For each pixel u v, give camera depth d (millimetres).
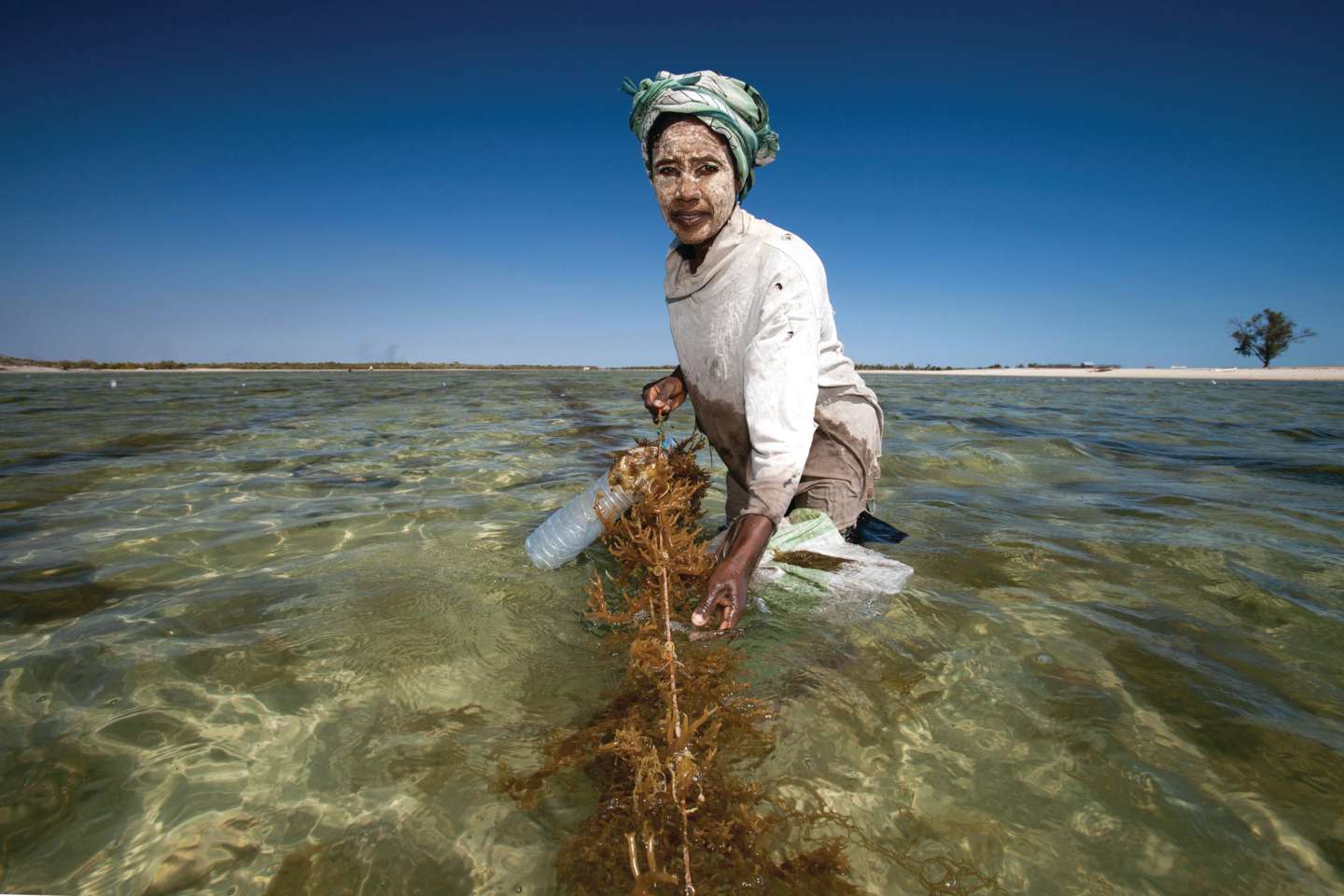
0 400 12016
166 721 1750
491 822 1411
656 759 1368
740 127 2270
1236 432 8016
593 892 1243
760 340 2256
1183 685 1900
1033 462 5645
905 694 1846
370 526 3465
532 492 4285
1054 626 2264
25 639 2184
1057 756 1595
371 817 1430
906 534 3377
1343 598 2525
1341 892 1231
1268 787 1494
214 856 1329
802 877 1261
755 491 2137
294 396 14172
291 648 2127
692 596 2174
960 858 1314
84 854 1332
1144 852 1322
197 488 4367
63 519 3598
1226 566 2873
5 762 1587
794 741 1645
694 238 2354
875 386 21750
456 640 2182
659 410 2934
